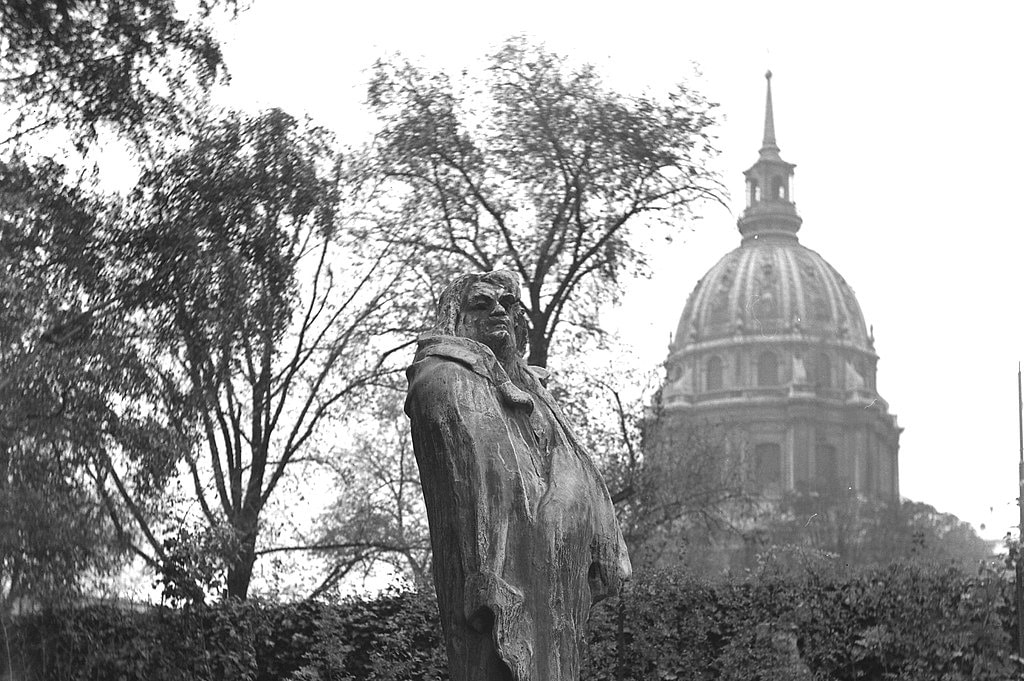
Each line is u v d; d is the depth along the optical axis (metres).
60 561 15.62
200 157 20.30
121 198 19.16
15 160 16.98
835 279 160.50
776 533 59.72
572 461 5.21
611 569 5.23
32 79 16.69
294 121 22.30
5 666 14.92
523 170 27.38
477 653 4.89
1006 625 15.16
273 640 16.77
